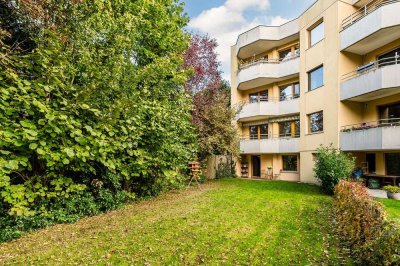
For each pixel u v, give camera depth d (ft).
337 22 48.65
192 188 47.88
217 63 67.46
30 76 23.15
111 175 28.58
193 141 47.73
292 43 69.05
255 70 69.46
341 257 15.74
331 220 24.30
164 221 23.99
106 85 26.40
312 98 56.39
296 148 62.80
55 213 23.15
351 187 24.41
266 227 22.15
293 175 66.44
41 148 20.13
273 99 72.13
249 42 70.85
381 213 14.70
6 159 19.30
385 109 46.16
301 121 60.54
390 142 38.04
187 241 18.69
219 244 18.11
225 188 47.83
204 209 29.09
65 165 23.97
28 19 23.65
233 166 76.48
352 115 49.01
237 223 23.38
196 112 57.98
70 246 17.76
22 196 20.20
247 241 18.71
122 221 24.00
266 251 16.85
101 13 27.53
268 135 73.97
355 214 18.78
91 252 16.70
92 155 22.34
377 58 47.47
